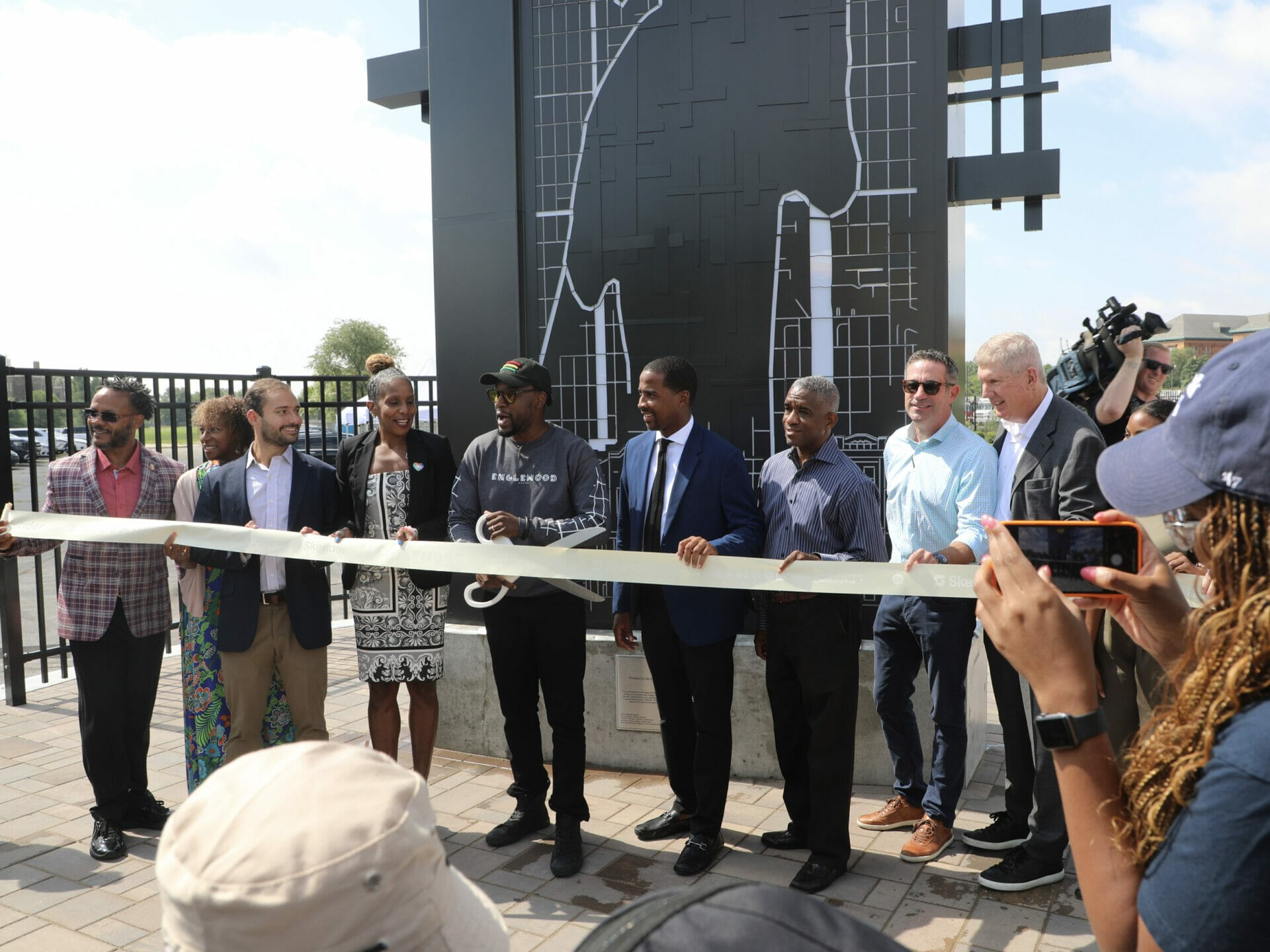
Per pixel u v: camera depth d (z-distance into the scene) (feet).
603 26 15.28
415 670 12.85
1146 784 3.09
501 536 11.89
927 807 12.20
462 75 16.02
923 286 14.08
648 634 12.57
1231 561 2.97
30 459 20.30
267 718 13.09
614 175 15.37
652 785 14.80
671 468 12.35
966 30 14.23
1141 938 2.94
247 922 2.19
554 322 15.81
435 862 2.46
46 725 18.83
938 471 11.78
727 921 2.00
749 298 14.80
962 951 9.92
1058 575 4.66
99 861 12.55
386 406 12.87
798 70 14.40
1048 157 13.73
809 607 11.25
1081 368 13.43
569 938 10.36
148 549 13.12
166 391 22.16
